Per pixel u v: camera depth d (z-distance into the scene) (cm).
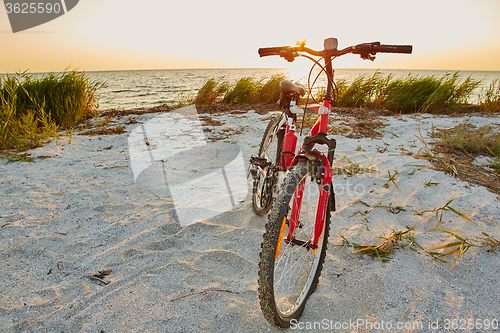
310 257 211
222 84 944
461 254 203
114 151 451
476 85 776
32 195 300
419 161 390
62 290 179
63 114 614
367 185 329
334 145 160
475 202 280
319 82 196
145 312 163
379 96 821
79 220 257
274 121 269
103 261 207
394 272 196
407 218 263
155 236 238
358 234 242
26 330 151
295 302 169
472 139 439
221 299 174
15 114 563
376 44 159
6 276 189
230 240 235
